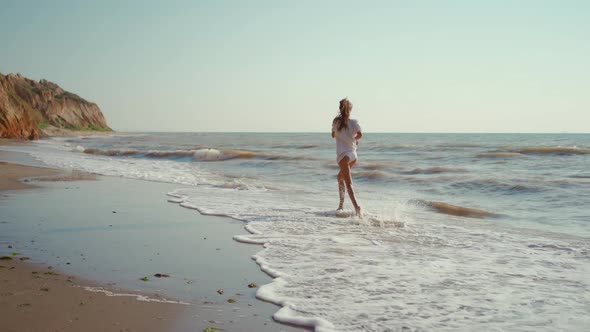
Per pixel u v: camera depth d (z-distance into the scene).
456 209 8.77
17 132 62.41
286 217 7.79
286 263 4.89
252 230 6.64
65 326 3.09
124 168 18.16
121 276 4.35
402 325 3.21
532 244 5.89
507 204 9.46
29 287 3.93
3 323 3.12
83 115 140.38
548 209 8.76
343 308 3.55
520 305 3.63
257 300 3.77
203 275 4.45
